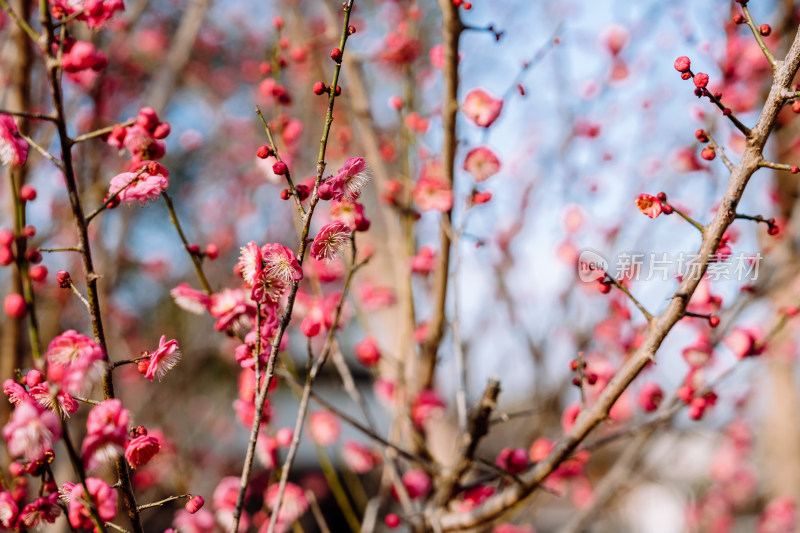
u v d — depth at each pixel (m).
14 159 1.58
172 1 5.71
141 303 5.77
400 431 3.04
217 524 2.92
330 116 1.55
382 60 3.58
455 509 2.70
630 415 3.63
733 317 2.69
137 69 5.17
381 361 3.40
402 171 3.63
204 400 6.23
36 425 1.36
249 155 6.51
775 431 6.46
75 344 1.48
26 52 2.84
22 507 1.83
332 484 3.04
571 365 2.15
